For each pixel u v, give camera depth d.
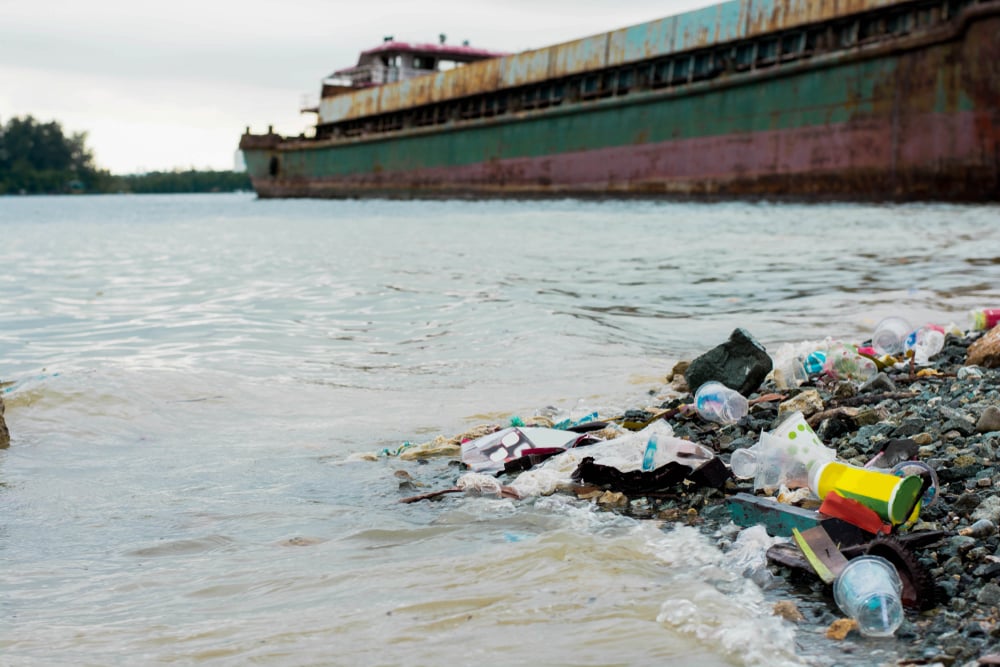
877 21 34.66
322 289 15.44
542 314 11.83
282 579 3.97
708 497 4.89
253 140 74.50
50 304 14.34
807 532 3.98
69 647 3.34
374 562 4.15
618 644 3.29
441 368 8.94
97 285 16.95
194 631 3.46
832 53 34.69
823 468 4.54
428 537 4.48
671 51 41.12
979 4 30.50
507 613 3.55
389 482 5.46
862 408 6.18
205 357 9.58
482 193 52.94
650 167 42.81
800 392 6.88
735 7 38.53
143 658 3.25
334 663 3.18
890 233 23.22
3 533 4.68
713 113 39.56
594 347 9.77
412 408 7.38
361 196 63.88
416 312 12.60
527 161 49.53
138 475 5.70
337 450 6.21
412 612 3.59
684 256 19.81
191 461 6.00
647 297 13.70
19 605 3.76
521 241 24.56
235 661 3.21
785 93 36.66
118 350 10.23
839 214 29.89
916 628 3.36
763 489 4.87
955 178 32.25
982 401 6.07
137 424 6.98
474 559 4.13
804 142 36.28
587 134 45.66
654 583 3.82
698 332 10.62
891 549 3.63
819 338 9.91
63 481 5.59
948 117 31.95
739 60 39.38
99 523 4.81
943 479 4.71
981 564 3.75
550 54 47.53
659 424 6.05
